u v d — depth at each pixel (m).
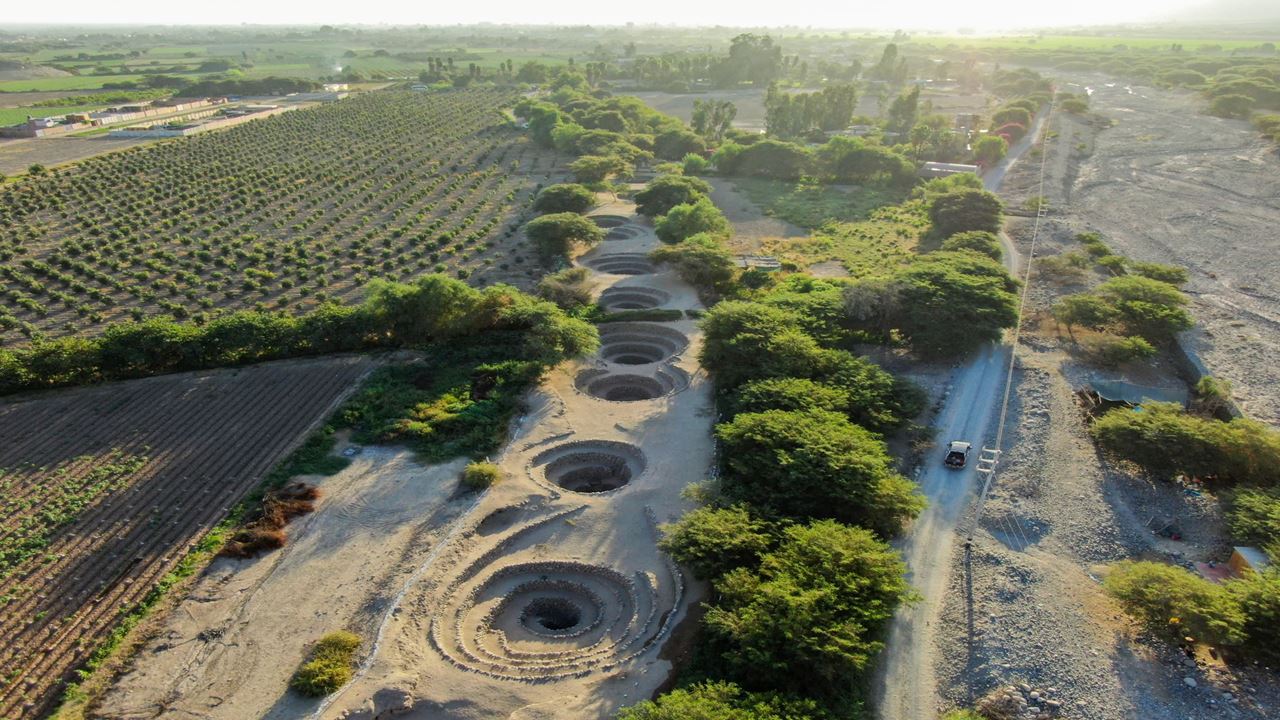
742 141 178.25
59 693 41.38
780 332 71.31
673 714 35.09
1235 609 42.19
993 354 80.12
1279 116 190.50
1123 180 156.00
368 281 101.19
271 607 47.28
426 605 48.09
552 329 75.69
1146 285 86.88
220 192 140.50
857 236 122.75
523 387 73.94
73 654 43.50
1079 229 122.94
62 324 86.75
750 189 154.00
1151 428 59.59
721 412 67.94
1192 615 42.12
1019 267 107.50
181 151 173.62
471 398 71.38
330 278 102.69
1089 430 65.06
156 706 40.53
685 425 68.12
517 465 62.44
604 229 128.00
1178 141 188.12
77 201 131.38
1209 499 56.41
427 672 42.94
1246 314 90.81
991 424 67.94
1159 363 79.69
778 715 35.78
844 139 162.75
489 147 191.25
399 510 56.50
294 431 66.12
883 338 82.19
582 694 41.09
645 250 115.62
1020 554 51.97
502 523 56.34
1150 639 44.22
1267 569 46.06
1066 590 48.38
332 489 58.69
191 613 46.69
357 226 124.62
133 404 70.00
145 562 50.56
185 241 112.88
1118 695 40.75
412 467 61.44
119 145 182.25
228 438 64.94
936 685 42.00
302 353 79.75
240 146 181.88
